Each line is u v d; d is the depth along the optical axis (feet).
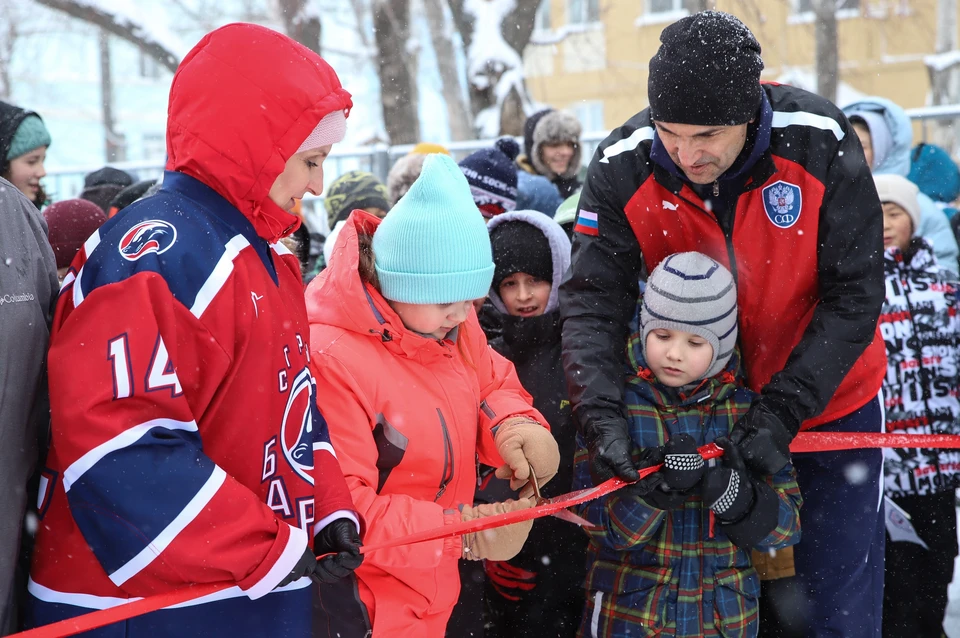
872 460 7.58
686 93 6.31
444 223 6.43
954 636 10.61
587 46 66.59
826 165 6.82
